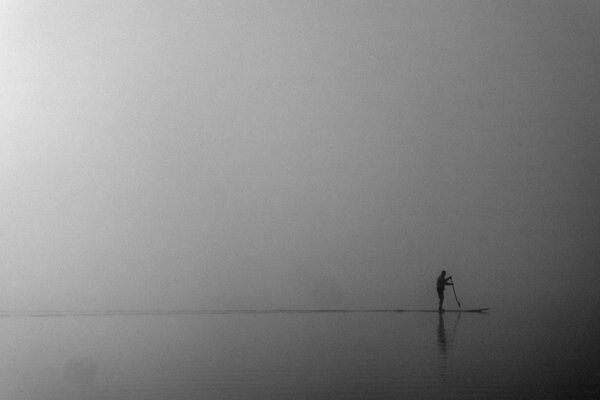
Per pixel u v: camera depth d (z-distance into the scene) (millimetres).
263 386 4809
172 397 4473
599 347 6688
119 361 6324
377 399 4262
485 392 4406
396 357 6191
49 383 5191
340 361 6039
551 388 4520
